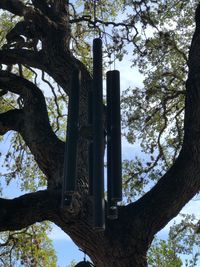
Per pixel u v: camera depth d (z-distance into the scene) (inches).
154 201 367.9
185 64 575.8
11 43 442.9
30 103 406.6
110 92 219.9
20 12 420.8
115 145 210.7
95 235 350.6
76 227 352.8
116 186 205.6
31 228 613.0
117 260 352.2
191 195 376.5
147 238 362.6
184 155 378.0
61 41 419.2
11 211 351.3
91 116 221.5
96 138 201.6
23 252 591.2
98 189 196.9
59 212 353.1
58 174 373.4
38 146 385.7
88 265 319.3
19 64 451.2
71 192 199.5
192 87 391.9
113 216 209.3
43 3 445.7
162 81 576.7
